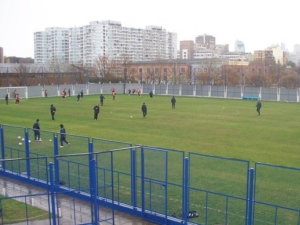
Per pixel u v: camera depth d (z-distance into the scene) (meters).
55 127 38.03
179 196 16.19
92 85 91.25
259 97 76.12
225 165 17.33
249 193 13.32
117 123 40.94
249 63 160.75
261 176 16.41
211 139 31.48
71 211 15.44
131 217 15.02
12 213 15.23
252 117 46.69
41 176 19.28
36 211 15.42
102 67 126.69
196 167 17.56
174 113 50.78
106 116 47.22
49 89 84.69
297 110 55.53
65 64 134.00
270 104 66.19
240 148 27.81
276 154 25.80
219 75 114.31
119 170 17.19
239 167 16.97
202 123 41.12
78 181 17.30
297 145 28.95
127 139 31.41
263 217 14.04
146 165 15.51
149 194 15.21
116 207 15.60
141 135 33.41
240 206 15.11
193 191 16.23
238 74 105.94
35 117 46.25
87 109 55.66
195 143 29.73
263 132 35.12
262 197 15.11
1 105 62.88
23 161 20.83
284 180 15.67
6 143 21.72
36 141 20.72
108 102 67.94
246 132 35.09
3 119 44.38
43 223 14.26
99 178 17.41
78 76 105.94
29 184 19.08
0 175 20.73
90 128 37.44
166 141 30.55
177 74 135.12
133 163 15.06
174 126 38.84
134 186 15.15
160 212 14.76
